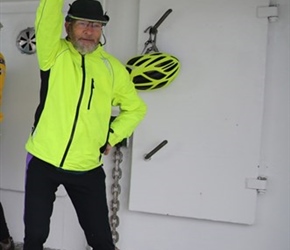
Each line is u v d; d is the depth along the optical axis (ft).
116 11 7.25
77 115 4.61
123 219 7.33
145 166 6.94
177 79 6.75
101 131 4.87
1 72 6.60
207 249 6.93
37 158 4.75
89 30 4.64
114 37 7.27
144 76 6.40
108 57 5.13
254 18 6.40
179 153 6.79
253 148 6.48
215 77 6.59
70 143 4.63
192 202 6.76
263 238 6.69
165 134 6.84
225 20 6.51
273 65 6.53
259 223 6.70
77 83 4.65
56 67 4.66
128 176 7.28
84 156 4.76
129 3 7.18
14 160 7.47
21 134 7.42
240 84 6.49
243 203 6.55
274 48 6.52
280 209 6.60
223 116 6.58
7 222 7.64
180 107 6.76
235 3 6.46
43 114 4.68
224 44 6.53
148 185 6.93
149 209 6.95
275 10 6.29
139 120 5.45
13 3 7.34
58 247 7.34
